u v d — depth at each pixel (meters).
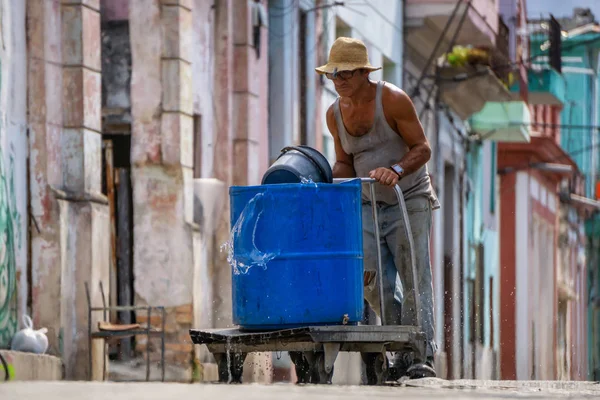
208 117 27.98
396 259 13.54
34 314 21.08
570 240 76.62
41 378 19.55
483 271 54.66
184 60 25.86
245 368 26.70
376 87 13.15
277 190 11.59
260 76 29.75
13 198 20.64
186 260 25.44
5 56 20.50
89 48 22.17
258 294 11.61
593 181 82.69
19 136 20.95
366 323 14.70
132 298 26.19
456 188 49.44
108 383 8.82
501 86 46.81
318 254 11.60
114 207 26.20
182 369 25.09
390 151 13.27
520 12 55.25
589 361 83.94
